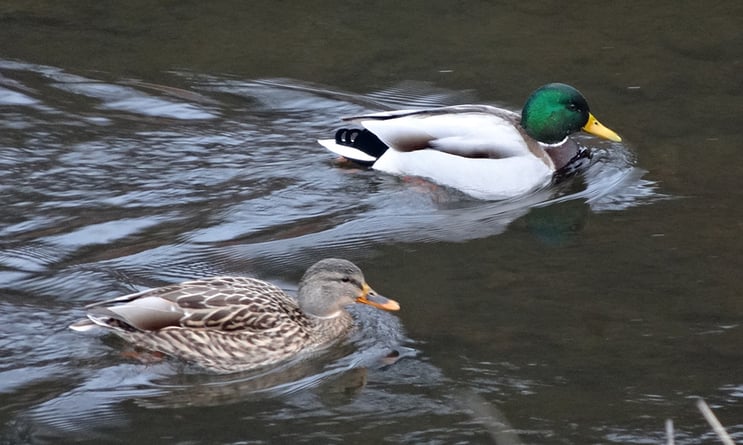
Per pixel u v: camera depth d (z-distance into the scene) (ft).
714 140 55.67
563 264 45.50
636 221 49.08
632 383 37.81
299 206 50.52
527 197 52.54
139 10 68.49
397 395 37.32
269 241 47.65
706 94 59.93
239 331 39.55
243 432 35.27
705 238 47.19
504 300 42.73
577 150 55.11
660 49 64.44
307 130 57.00
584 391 37.35
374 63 63.31
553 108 54.19
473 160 52.70
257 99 59.72
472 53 64.13
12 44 64.39
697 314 41.70
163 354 39.14
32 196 50.42
